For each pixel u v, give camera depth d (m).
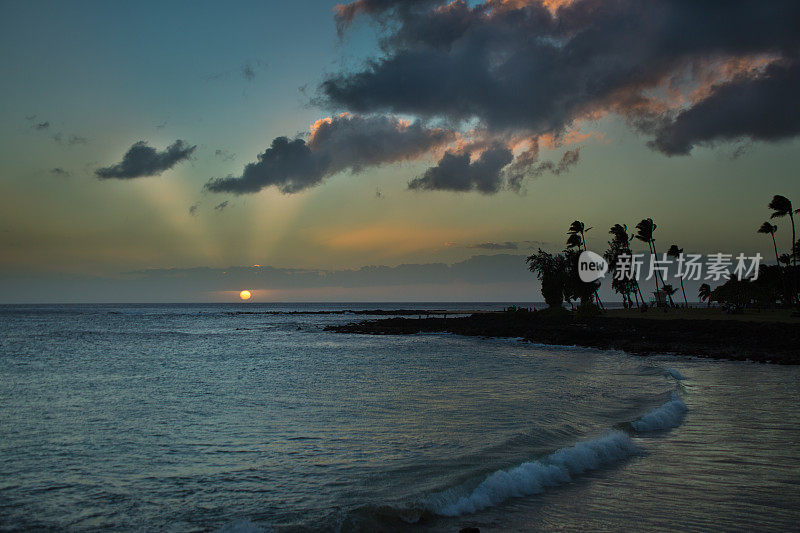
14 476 9.75
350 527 7.09
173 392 20.30
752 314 66.06
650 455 11.00
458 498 8.20
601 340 48.28
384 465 10.06
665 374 24.81
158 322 106.62
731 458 10.78
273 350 43.41
